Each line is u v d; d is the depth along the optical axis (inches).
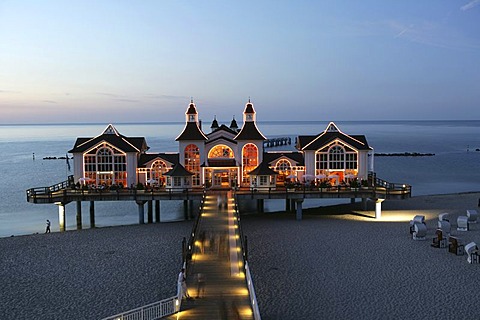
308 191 2078.0
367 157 2268.7
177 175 2139.5
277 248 1600.6
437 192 3154.5
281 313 1074.7
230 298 991.6
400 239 1713.8
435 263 1425.9
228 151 2316.7
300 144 2385.6
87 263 1467.8
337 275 1325.0
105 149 2265.0
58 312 1101.1
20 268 1424.7
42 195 2018.9
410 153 5984.3
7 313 1099.9
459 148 6924.2
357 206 2485.2
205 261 1200.8
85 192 2073.1
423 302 1132.5
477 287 1224.2
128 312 980.6
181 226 2003.0
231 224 1560.0
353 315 1064.2
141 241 1731.1
